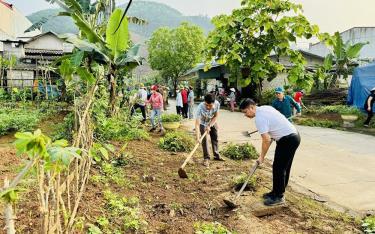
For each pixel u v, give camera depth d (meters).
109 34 7.64
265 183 6.65
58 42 27.61
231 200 5.38
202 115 7.89
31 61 23.86
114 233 4.14
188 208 5.35
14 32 36.72
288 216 5.34
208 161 7.87
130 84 13.99
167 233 4.43
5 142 9.87
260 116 5.44
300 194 6.36
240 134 12.89
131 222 4.34
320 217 5.32
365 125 15.62
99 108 9.54
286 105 9.05
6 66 19.34
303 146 10.93
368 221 5.07
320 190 6.64
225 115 20.27
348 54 23.92
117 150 8.27
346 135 13.45
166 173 7.06
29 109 14.80
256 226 4.89
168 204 5.39
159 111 12.64
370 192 6.53
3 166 6.27
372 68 19.12
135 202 5.22
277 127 5.42
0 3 33.59
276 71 16.66
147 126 14.08
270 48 15.63
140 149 9.09
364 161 8.98
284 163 5.50
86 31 7.67
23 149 2.09
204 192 6.11
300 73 15.77
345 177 7.50
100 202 4.90
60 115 14.09
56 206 3.03
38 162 2.67
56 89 16.31
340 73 24.53
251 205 5.55
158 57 45.88
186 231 4.52
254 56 15.84
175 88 48.12
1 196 2.11
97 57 7.75
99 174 6.25
